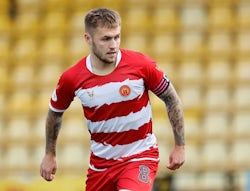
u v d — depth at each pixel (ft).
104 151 56.03
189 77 141.28
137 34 147.95
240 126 134.31
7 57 150.61
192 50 144.36
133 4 151.64
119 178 55.72
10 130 140.87
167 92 55.83
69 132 136.87
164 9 150.82
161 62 144.15
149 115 55.83
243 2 148.36
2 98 144.97
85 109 55.77
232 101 137.59
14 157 138.21
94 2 153.28
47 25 153.28
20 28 154.20
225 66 142.10
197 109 137.18
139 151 55.67
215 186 127.65
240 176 128.47
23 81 147.13
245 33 145.28
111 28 53.06
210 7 149.89
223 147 132.77
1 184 102.73
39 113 141.49
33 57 150.00
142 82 54.60
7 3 157.69
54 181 102.42
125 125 54.85
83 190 102.83
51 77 147.02
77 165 133.90
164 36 147.23
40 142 138.62
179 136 56.70
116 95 54.24
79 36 151.12
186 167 130.21
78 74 54.85
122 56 54.70
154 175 56.03
